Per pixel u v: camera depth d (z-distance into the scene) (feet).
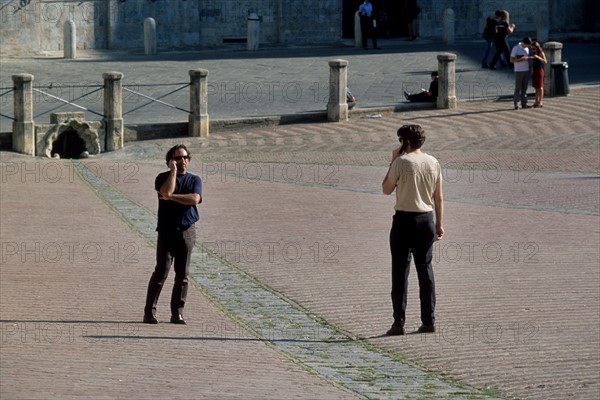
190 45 236.02
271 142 140.46
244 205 102.63
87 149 136.98
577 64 203.82
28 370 49.16
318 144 138.72
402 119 152.66
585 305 67.77
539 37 244.63
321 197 107.04
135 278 74.23
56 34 219.20
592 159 127.34
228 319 64.90
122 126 139.33
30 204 100.63
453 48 230.27
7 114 149.18
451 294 70.54
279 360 55.01
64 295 68.59
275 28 245.65
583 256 81.71
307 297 70.49
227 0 240.12
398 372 53.88
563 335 60.95
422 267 61.52
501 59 198.39
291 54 218.59
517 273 76.33
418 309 67.46
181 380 48.44
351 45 240.73
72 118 135.74
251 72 190.19
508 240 87.30
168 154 63.10
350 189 111.65
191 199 62.59
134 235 88.89
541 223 94.43
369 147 136.46
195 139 143.23
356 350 58.39
